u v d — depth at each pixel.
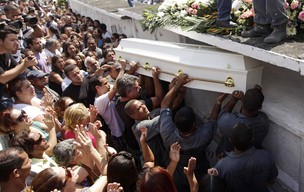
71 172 3.04
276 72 4.04
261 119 3.57
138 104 4.20
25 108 4.39
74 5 18.39
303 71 2.87
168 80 4.59
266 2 3.33
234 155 3.32
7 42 4.25
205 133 3.72
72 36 9.85
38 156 3.53
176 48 4.48
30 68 5.98
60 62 6.69
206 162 3.92
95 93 5.50
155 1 10.20
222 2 3.95
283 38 3.46
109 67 5.62
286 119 3.56
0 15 7.45
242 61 3.72
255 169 3.24
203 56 4.05
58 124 4.54
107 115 4.91
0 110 4.29
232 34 4.01
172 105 4.30
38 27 7.85
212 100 5.04
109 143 5.12
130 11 7.76
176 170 3.81
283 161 3.81
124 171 2.83
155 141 4.17
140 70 5.09
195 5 4.75
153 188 2.60
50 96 4.89
